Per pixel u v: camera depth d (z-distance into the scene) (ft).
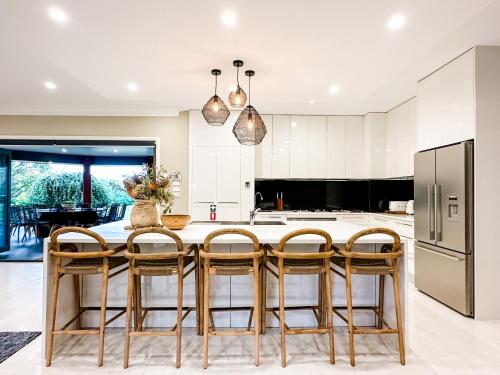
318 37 8.08
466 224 9.77
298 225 10.62
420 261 12.17
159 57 9.27
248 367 7.01
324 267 7.34
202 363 7.16
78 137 17.21
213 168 16.66
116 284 8.97
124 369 6.93
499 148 9.73
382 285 8.75
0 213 19.48
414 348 7.90
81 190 27.66
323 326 8.90
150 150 25.41
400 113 15.87
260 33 7.90
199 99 14.23
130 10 6.86
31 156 24.93
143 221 9.04
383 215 15.88
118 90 12.45
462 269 9.92
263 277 8.47
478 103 9.69
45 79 12.64
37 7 6.70
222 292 9.03
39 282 13.57
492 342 8.23
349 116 17.93
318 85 11.68
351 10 6.89
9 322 9.43
